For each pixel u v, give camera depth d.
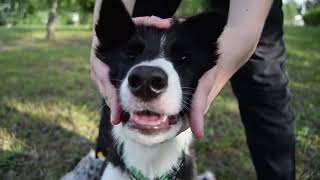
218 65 0.40
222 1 0.51
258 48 0.51
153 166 0.45
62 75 1.34
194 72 0.39
